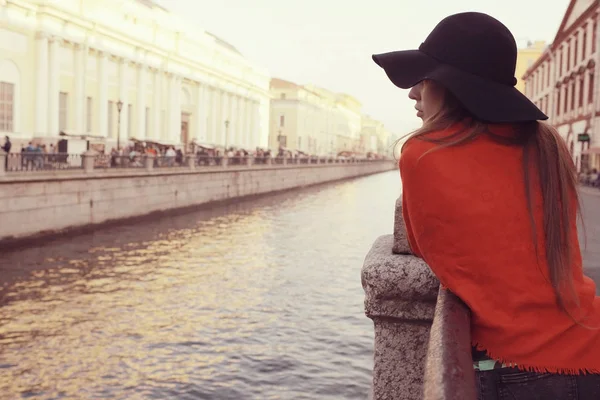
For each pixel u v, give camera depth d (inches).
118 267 741.3
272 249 934.4
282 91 3860.7
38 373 394.6
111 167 1092.5
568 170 53.9
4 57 1232.8
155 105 1876.2
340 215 1485.0
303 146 4033.0
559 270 50.5
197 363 422.0
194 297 605.9
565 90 1847.9
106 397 363.3
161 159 1298.0
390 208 1708.9
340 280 713.0
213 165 1608.0
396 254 92.5
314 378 400.2
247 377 398.6
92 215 1012.5
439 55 59.1
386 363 91.4
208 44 2245.3
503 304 50.4
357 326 517.7
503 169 52.5
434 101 59.1
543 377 49.6
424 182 52.4
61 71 1425.9
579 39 1660.9
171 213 1326.3
